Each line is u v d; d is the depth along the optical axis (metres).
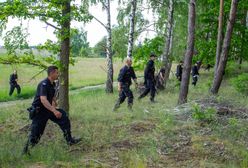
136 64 20.81
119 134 8.51
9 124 10.57
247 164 6.69
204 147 7.52
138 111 11.20
